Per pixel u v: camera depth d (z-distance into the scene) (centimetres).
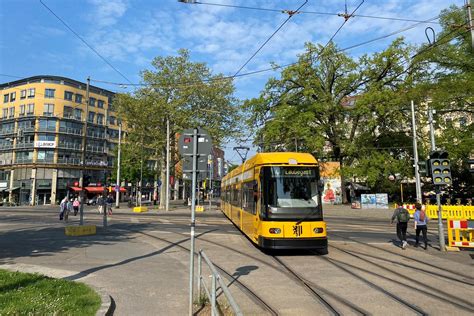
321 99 3997
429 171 1406
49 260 1088
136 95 4322
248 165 1555
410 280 862
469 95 3028
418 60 3412
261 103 4125
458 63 3219
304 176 1223
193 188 648
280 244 1139
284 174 1217
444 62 3291
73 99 7506
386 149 4100
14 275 835
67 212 2609
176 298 704
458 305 671
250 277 893
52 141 7144
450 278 884
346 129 4053
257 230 1245
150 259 1120
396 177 4222
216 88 4478
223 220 2589
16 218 2895
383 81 3962
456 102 3212
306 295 736
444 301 695
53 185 7069
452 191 4150
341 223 2503
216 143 4541
